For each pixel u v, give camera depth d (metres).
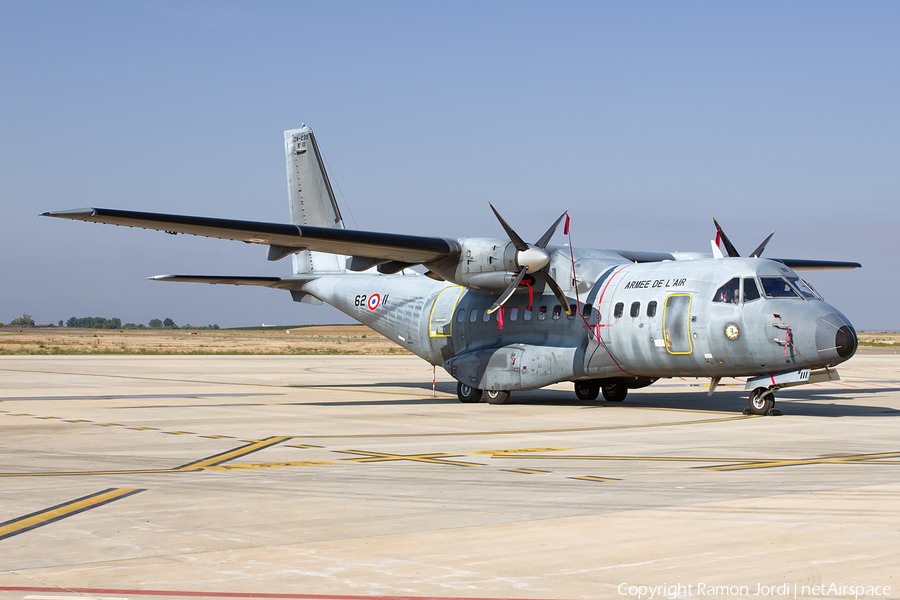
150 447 17.91
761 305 23.98
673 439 19.05
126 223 24.14
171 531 9.81
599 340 27.16
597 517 10.47
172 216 24.03
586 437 19.58
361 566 8.34
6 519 10.46
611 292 27.17
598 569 8.23
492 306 29.89
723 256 29.16
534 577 7.98
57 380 43.84
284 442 18.73
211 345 131.25
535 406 28.80
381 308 35.03
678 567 8.30
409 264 30.39
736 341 24.20
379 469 14.61
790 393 35.16
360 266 30.16
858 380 44.75
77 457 16.34
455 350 31.97
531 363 28.47
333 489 12.52
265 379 45.97
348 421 23.58
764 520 10.24
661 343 25.62
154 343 139.75
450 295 32.41
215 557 8.67
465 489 12.49
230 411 26.94
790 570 8.18
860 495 11.81
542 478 13.50
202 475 13.97
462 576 8.01
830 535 9.49
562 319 28.33
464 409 27.58
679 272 26.00
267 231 25.45
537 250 27.20
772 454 16.42
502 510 10.93
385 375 50.41
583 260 28.44
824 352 22.94
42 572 8.12
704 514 10.60
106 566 8.34
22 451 17.28
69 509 11.05
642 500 11.55
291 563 8.45
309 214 36.97
